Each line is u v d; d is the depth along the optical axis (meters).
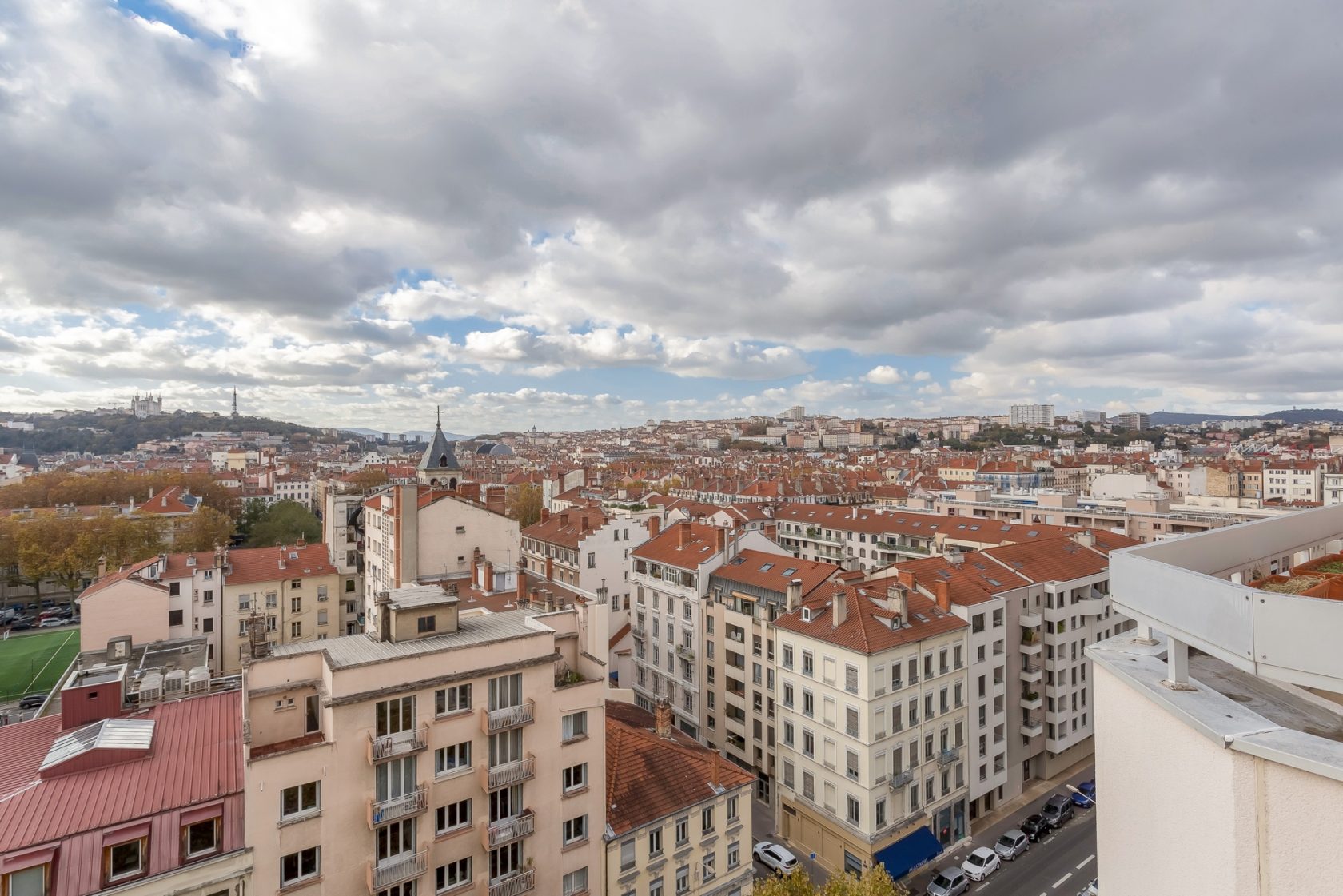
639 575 79.69
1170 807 11.60
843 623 54.22
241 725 32.09
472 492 87.06
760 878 51.66
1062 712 65.44
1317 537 19.08
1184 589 11.56
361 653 31.64
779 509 143.25
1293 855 9.15
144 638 72.31
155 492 183.25
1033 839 56.53
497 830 32.41
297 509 165.25
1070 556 71.94
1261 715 11.17
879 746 50.66
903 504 167.62
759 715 62.06
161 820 26.70
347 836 29.25
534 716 33.91
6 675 88.31
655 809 38.75
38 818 25.61
